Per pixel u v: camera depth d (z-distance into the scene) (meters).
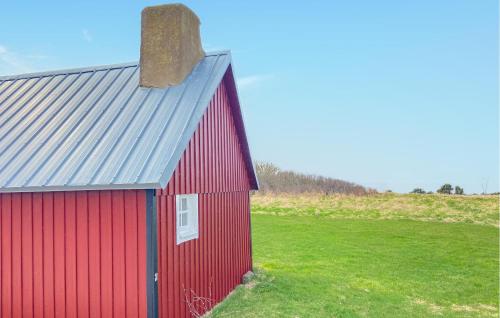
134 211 6.78
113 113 8.55
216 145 10.47
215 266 10.22
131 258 6.77
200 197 9.30
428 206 34.41
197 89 9.11
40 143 7.86
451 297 11.98
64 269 7.10
